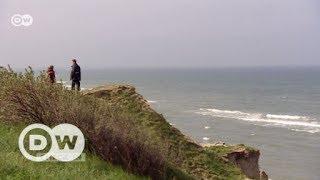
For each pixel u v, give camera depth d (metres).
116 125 10.99
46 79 11.93
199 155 19.31
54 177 8.18
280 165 66.19
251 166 28.28
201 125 104.06
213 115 122.44
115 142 10.66
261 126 101.88
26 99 11.27
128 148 10.78
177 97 180.00
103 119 10.89
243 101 163.12
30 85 11.37
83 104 11.30
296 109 135.50
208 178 17.98
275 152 75.00
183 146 19.16
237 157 27.38
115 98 20.64
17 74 11.66
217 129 98.25
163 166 11.45
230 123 107.00
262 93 198.00
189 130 97.00
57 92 11.59
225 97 179.75
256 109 137.62
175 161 13.85
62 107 11.02
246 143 82.50
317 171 62.47
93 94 20.78
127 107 19.89
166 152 12.35
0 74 11.84
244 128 99.31
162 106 146.25
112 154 10.52
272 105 148.38
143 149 11.00
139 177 10.38
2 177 7.52
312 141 83.81
